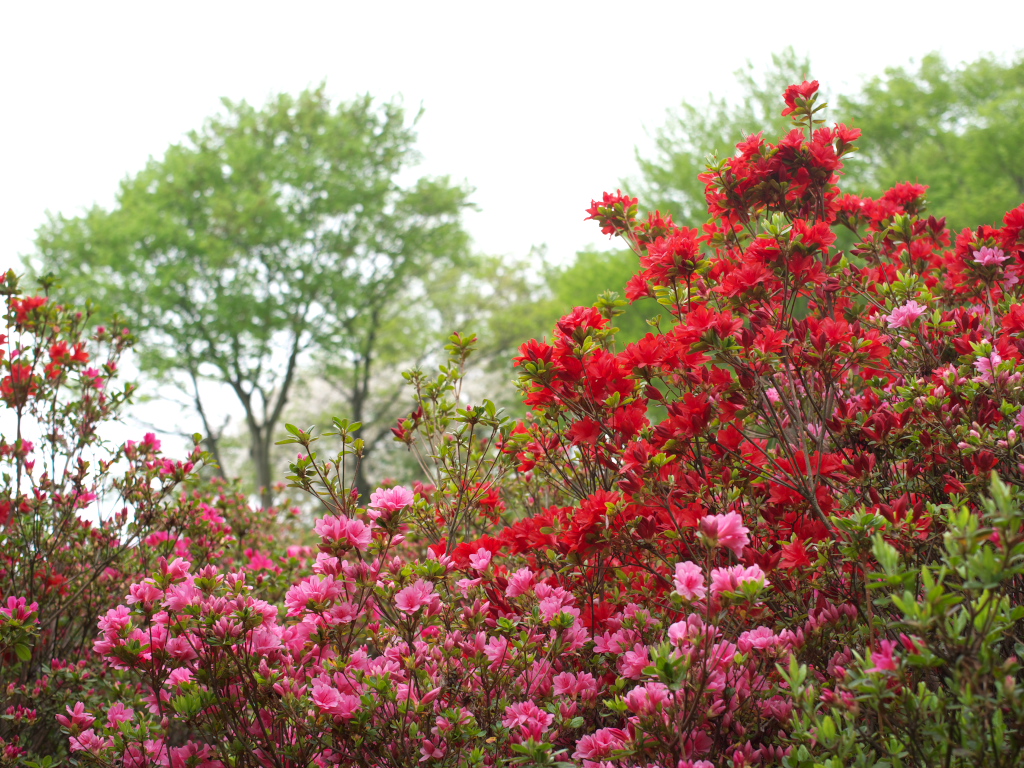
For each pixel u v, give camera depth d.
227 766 1.93
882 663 1.39
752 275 2.30
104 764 2.04
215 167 19.11
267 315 18.91
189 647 1.97
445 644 1.99
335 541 2.06
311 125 20.89
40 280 3.57
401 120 21.27
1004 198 12.50
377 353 22.59
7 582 3.14
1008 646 1.76
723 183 2.79
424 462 3.11
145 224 17.98
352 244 20.83
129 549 3.47
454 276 23.56
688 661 1.58
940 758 1.45
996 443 1.82
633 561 2.42
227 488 4.93
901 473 2.19
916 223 2.99
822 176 2.75
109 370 3.78
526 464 2.85
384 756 1.87
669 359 2.28
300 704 1.81
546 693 2.00
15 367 3.39
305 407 25.45
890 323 2.34
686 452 2.30
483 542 2.49
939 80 15.05
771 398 2.69
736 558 2.07
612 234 3.09
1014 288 2.60
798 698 1.50
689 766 1.57
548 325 21.08
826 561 1.94
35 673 3.09
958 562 1.30
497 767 1.76
